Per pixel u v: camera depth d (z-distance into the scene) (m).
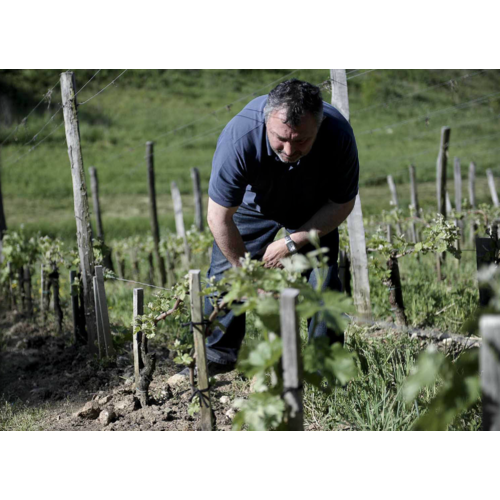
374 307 5.20
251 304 2.25
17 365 4.76
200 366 2.90
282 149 2.87
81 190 4.48
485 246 3.51
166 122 27.11
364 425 2.91
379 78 33.50
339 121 3.13
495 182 21.55
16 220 16.44
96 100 28.17
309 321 3.59
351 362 2.19
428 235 4.52
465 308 4.89
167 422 3.34
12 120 24.31
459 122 29.97
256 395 2.24
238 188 3.23
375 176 22.12
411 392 1.76
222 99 29.94
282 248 3.33
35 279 7.39
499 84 34.25
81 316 4.95
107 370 4.35
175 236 9.26
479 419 2.79
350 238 4.68
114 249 9.30
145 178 21.73
